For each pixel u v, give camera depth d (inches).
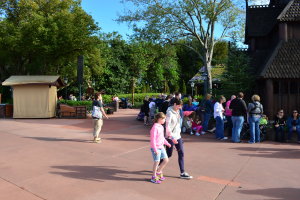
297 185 209.3
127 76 1451.8
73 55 963.3
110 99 1166.3
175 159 283.3
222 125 400.2
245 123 404.5
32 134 428.8
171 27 726.5
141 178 222.4
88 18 935.7
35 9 901.2
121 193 191.0
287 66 479.2
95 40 955.3
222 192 194.4
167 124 218.1
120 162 271.0
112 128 499.5
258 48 688.4
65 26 865.5
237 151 321.7
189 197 185.3
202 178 223.8
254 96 376.2
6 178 220.8
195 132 442.9
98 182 212.5
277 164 266.5
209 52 781.9
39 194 189.3
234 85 569.0
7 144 351.6
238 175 232.5
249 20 697.6
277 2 742.5
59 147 336.5
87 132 453.1
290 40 523.8
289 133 377.1
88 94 1134.4
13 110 663.1
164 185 207.0
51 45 853.8
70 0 968.9
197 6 696.4
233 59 592.1
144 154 304.8
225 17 741.9
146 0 710.5
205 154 306.2
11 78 676.7
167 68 1747.0
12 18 959.0
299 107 478.6
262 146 350.9
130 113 832.9
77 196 185.9
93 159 281.4
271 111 476.7
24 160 274.8
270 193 192.9
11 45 863.1
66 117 673.6
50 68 1011.9
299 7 534.6
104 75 1357.0
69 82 1147.9
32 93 663.1
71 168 248.7
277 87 494.9
